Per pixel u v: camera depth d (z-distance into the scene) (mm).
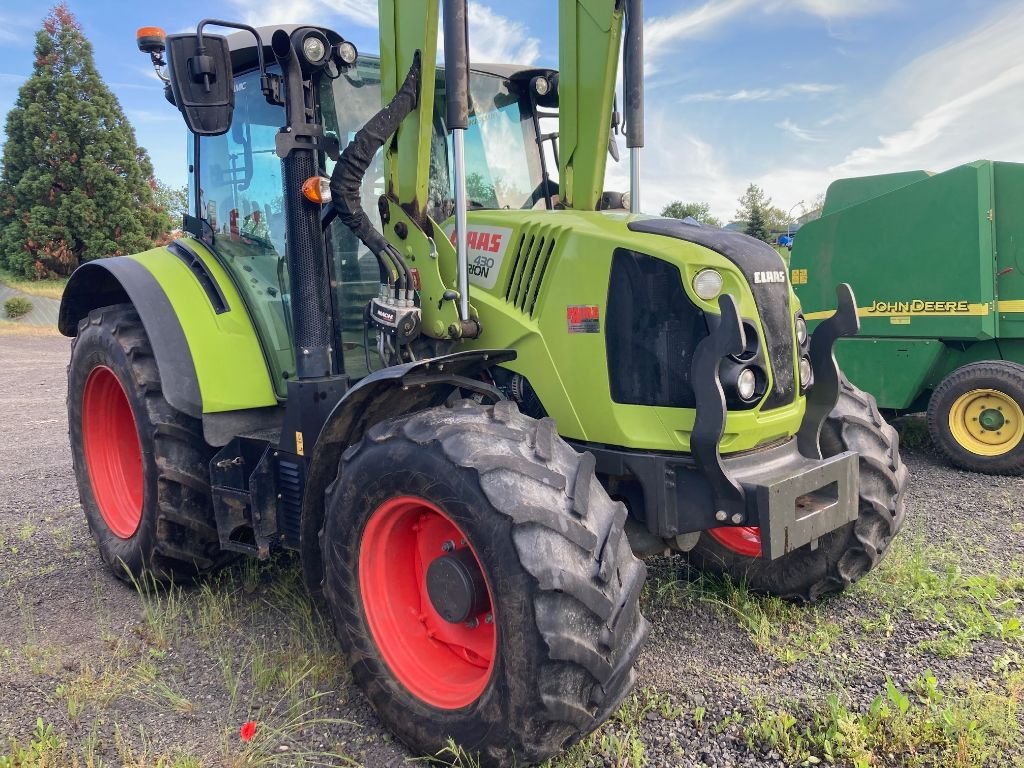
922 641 3117
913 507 4949
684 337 2641
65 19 33656
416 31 2941
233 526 3434
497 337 3020
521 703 2148
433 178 3406
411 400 2766
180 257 3926
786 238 7758
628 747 2426
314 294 3084
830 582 3352
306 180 3049
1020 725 2529
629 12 3422
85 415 4188
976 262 5973
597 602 2166
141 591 3799
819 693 2758
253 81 3576
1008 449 5711
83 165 33312
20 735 2582
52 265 32875
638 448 2734
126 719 2678
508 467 2270
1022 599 3498
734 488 2523
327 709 2732
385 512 2523
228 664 3004
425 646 2629
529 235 2980
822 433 3318
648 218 2977
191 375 3449
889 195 6344
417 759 2434
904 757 2365
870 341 6543
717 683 2830
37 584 3939
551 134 4039
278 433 3475
